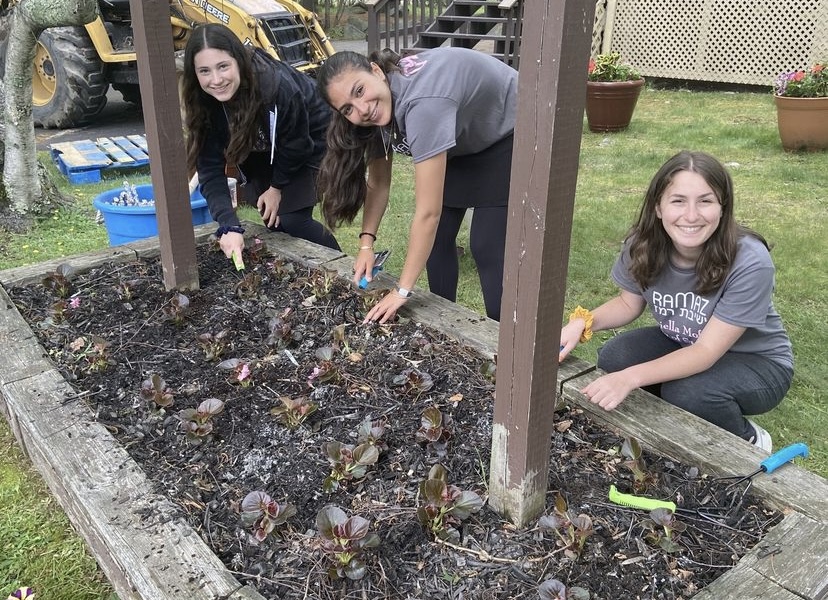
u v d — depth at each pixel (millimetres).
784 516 1661
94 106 7887
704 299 2021
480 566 1545
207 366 2406
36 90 8297
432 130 2104
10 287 2977
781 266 3906
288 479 1845
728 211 1882
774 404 2172
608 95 7133
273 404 2158
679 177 1856
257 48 2986
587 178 5723
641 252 2066
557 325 1471
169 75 2621
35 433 2004
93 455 1902
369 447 1814
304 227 3564
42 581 1863
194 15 7039
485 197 2621
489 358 2377
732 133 7047
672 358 1979
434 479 1640
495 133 2471
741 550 1567
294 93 3021
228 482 1847
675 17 9773
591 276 3844
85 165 5582
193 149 3074
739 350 2115
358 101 2102
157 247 3367
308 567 1563
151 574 1509
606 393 1948
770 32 9156
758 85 9586
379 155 2619
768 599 1394
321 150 3338
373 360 2391
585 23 1211
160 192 2791
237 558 1593
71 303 2814
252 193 3717
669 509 1602
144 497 1746
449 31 8773
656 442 1917
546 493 1716
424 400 2152
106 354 2418
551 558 1556
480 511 1705
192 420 1996
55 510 2109
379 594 1489
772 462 1771
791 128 6207
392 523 1668
